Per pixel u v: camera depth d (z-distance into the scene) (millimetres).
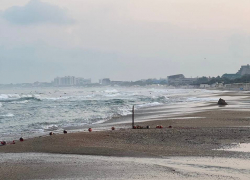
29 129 25094
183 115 33312
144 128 23203
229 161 11938
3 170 10711
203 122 26578
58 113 39844
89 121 30609
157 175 9742
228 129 21453
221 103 48844
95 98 82312
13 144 16328
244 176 9555
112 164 11469
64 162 11945
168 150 14516
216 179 9219
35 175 10023
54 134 21156
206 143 16422
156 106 49500
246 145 15742
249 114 32562
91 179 9422
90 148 14992
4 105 56844
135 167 10898
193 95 95500
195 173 9930
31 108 49031
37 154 13828
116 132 20281
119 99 73062
